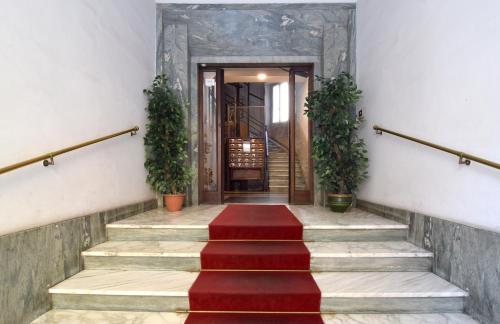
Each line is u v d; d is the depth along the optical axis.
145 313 2.32
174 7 4.64
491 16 2.05
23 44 2.12
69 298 2.36
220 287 2.39
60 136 2.51
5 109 1.97
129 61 3.76
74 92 2.69
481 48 2.14
